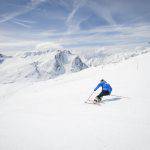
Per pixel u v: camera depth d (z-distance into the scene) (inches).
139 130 368.8
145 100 605.3
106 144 320.5
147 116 447.5
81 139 343.3
